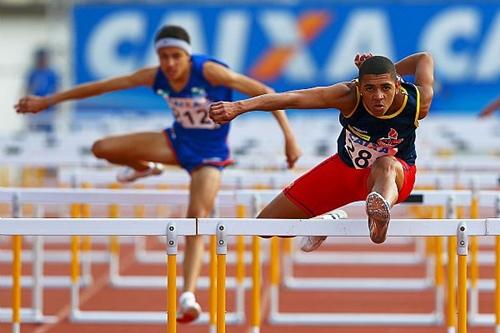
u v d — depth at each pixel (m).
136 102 57.53
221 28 59.09
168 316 16.83
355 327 30.77
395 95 18.03
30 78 59.06
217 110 17.38
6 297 34.53
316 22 58.75
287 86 58.91
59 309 33.22
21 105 24.94
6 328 29.59
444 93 58.22
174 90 24.81
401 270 42.03
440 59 58.44
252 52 58.97
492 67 58.16
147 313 31.92
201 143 25.16
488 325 30.53
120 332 29.62
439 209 30.91
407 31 58.66
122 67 59.44
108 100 57.47
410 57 19.77
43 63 59.50
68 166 40.41
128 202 23.94
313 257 44.88
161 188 39.47
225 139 25.47
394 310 33.28
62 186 33.88
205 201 24.75
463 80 58.31
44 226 16.89
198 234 16.94
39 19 81.56
